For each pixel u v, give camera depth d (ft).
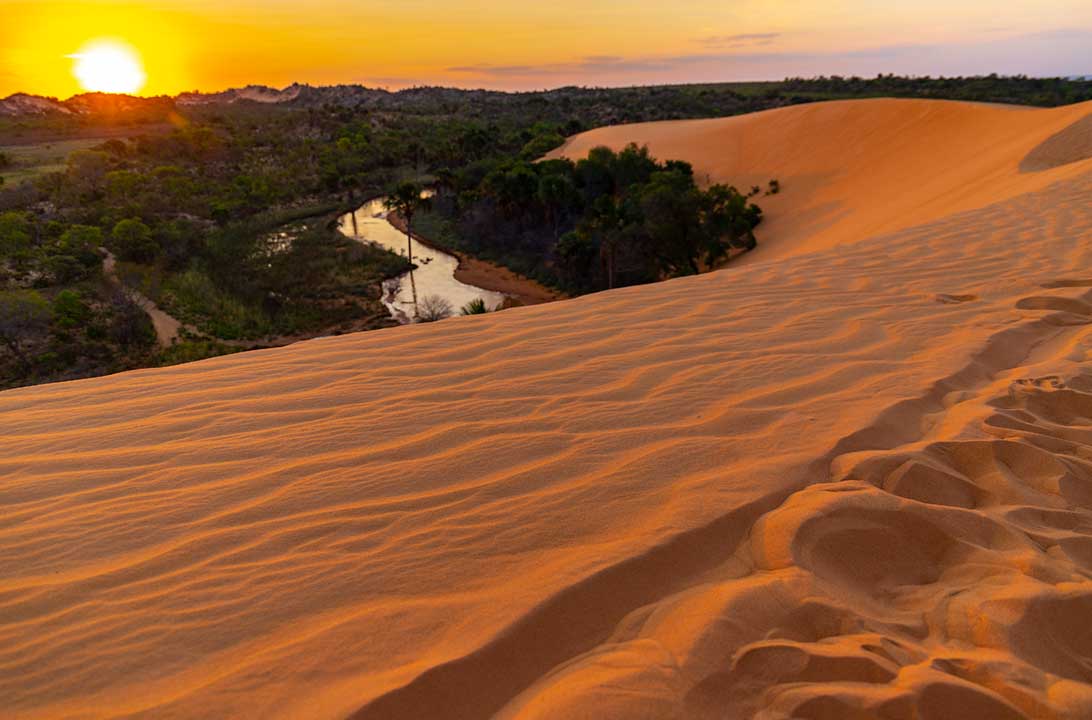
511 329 15.64
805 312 16.35
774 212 154.81
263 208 211.61
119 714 5.10
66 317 100.07
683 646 5.48
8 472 9.20
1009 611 5.75
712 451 8.91
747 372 12.16
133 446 9.88
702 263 127.95
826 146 181.47
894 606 6.22
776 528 6.94
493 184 169.68
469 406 10.92
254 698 5.16
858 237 84.58
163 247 147.95
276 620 6.03
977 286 18.26
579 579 6.23
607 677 5.24
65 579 6.78
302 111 538.47
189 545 7.25
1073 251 22.11
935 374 11.60
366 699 5.02
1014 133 130.11
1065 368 11.69
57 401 12.03
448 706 5.16
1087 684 5.14
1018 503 7.69
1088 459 8.56
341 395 11.66
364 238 176.86
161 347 100.94
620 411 10.51
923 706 4.86
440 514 7.65
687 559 6.72
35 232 159.53
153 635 5.92
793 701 4.99
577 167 183.42
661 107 426.51
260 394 11.88
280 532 7.43
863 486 7.80
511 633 5.69
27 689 5.39
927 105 173.58
